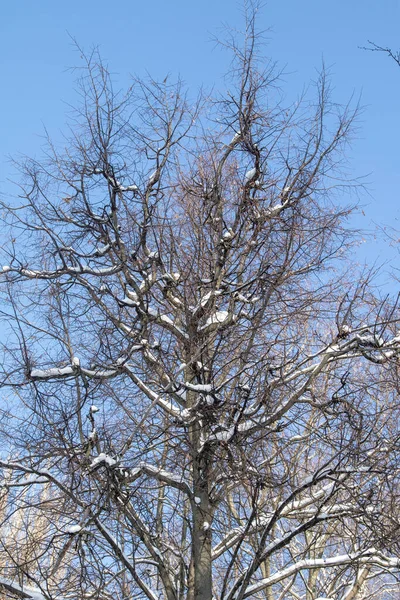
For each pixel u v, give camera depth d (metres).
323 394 9.34
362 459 8.73
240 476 8.23
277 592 14.12
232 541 9.34
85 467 7.81
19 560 8.10
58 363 9.08
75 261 9.61
